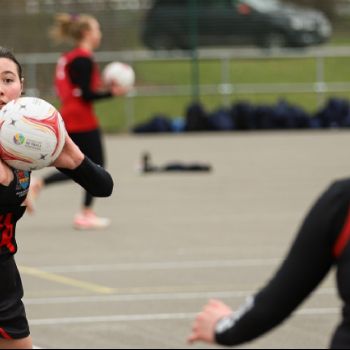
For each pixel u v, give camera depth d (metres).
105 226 34.81
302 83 83.31
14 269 13.48
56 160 12.80
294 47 82.94
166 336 21.06
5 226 13.25
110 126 77.31
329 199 9.17
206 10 78.75
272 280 9.29
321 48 85.06
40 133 12.07
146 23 77.81
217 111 72.56
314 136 68.38
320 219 9.14
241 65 83.44
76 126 32.91
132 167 53.72
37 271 27.77
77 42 33.53
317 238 9.12
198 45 79.12
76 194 44.16
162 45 78.25
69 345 20.41
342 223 9.09
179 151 61.16
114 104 81.88
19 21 75.31
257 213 37.56
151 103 81.38
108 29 77.38
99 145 33.28
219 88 78.44
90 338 20.92
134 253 30.06
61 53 75.12
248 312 9.26
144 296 24.61
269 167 52.44
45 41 75.12
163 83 78.62
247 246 30.91
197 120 71.94
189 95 79.62
